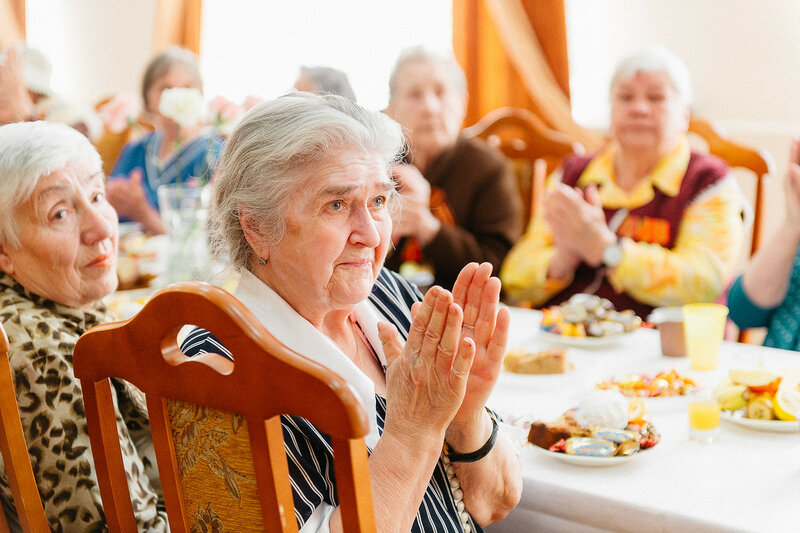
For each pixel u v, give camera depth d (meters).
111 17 4.75
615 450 1.16
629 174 2.41
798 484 1.08
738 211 2.31
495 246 2.61
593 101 3.49
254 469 0.75
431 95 2.61
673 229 2.31
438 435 0.89
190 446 0.80
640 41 3.35
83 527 1.05
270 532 0.76
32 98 3.43
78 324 1.19
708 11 3.21
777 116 3.17
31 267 1.15
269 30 4.16
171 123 3.12
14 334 1.07
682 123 2.37
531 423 1.29
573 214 2.22
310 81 2.76
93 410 0.87
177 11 4.30
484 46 3.54
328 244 0.96
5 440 0.96
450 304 0.82
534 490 1.13
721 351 1.67
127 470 1.04
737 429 1.29
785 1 3.06
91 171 1.19
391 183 1.01
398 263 2.55
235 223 1.01
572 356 1.65
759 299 2.03
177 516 0.84
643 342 1.75
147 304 0.77
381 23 3.82
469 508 1.11
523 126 2.83
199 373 0.75
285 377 0.69
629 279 2.23
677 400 1.37
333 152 0.95
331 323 1.12
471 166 2.65
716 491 1.07
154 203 3.09
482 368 1.01
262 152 0.96
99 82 4.90
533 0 3.36
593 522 1.08
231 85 4.32
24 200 1.11
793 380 1.29
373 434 1.02
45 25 4.95
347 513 0.71
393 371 0.89
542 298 2.37
